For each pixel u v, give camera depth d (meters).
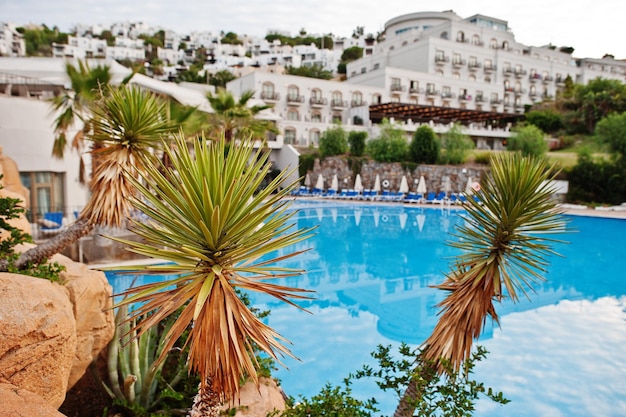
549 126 47.56
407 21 80.00
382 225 21.34
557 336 8.59
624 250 16.86
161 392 5.06
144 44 139.25
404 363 4.11
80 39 125.69
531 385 6.73
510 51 67.75
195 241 2.63
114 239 2.43
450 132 35.84
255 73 47.88
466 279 4.07
